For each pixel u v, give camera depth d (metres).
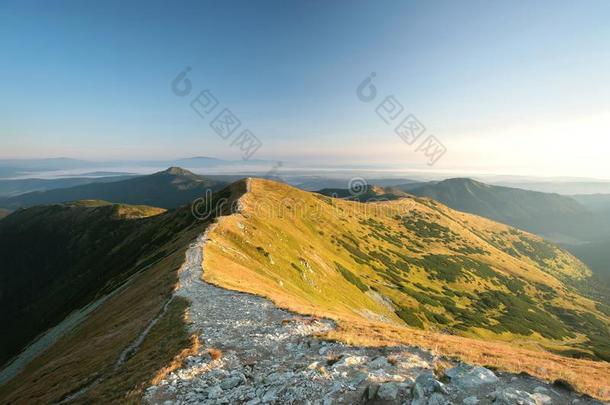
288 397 14.04
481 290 160.25
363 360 17.66
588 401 12.96
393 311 102.38
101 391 17.77
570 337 134.50
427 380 13.38
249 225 84.75
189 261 50.19
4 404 28.89
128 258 117.31
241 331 24.47
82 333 46.41
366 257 139.62
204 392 15.49
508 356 19.33
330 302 76.62
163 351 21.67
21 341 130.62
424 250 190.00
